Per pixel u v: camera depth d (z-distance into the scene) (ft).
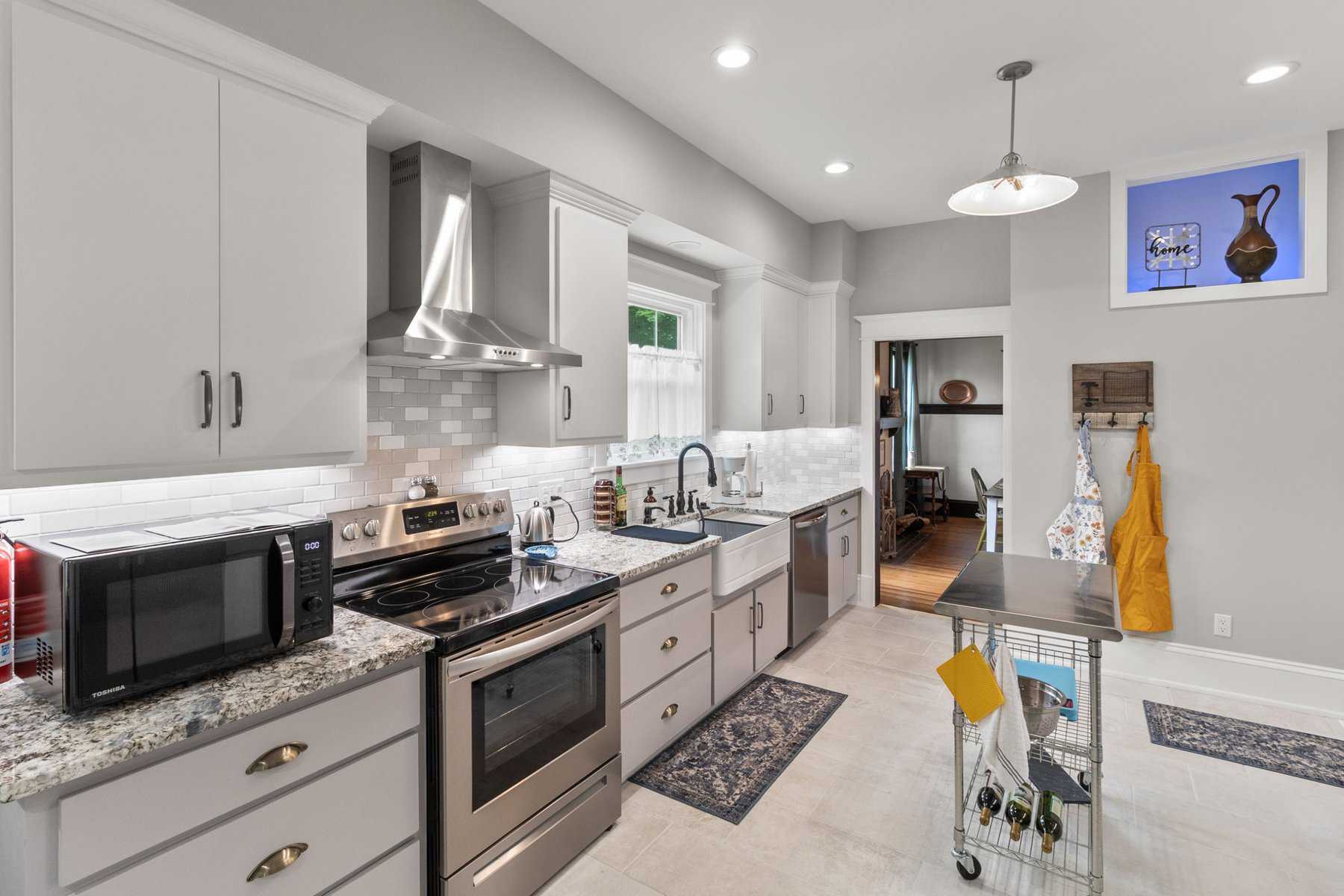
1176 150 11.03
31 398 4.24
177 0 4.74
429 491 7.90
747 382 13.50
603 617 7.23
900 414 25.72
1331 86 8.86
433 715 5.58
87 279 4.44
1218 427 11.15
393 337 6.32
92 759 3.60
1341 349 10.32
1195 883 6.64
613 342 9.14
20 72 4.14
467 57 6.88
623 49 7.91
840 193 12.97
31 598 4.25
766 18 7.29
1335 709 10.39
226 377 5.19
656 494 12.24
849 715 10.25
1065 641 12.11
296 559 4.99
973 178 12.19
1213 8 7.11
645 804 7.98
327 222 5.83
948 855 7.09
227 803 4.29
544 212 8.20
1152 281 11.62
